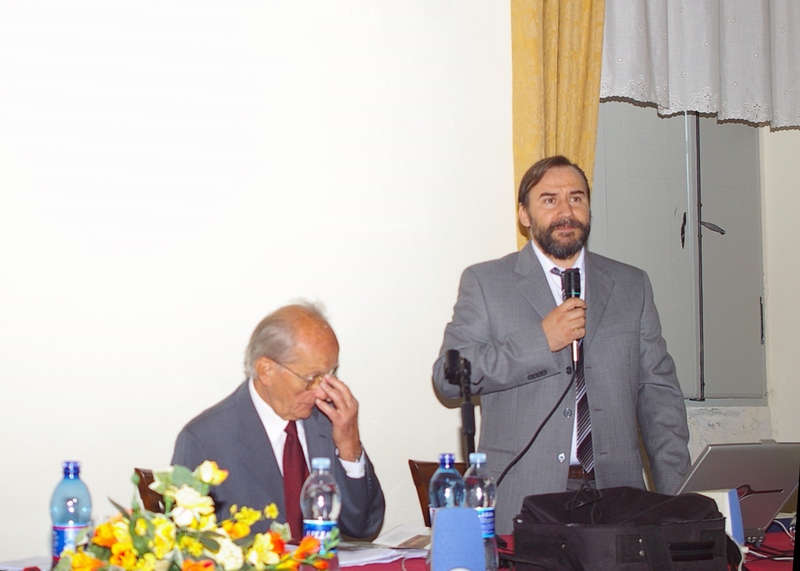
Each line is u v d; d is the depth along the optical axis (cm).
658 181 417
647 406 271
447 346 270
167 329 295
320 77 324
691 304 422
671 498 165
